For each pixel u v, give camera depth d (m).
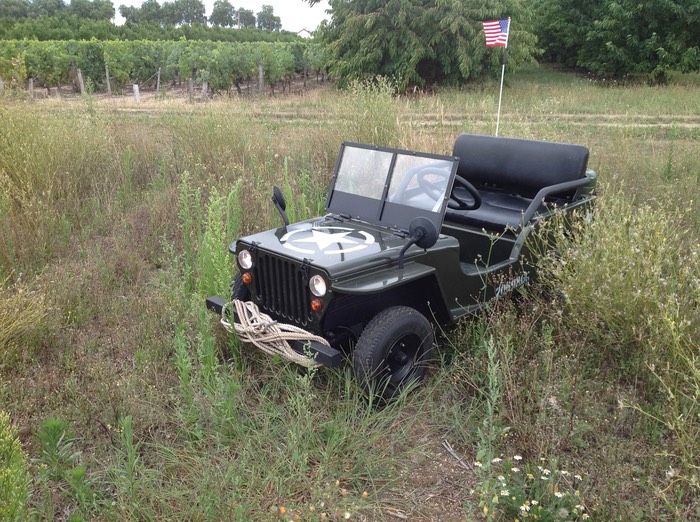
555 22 27.66
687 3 23.05
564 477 3.21
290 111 16.05
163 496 3.06
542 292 4.89
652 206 7.39
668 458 3.27
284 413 3.76
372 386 3.72
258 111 15.02
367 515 3.12
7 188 7.14
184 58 25.64
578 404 3.65
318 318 3.68
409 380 3.95
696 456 3.21
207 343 3.94
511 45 22.06
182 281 5.56
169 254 6.42
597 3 26.36
